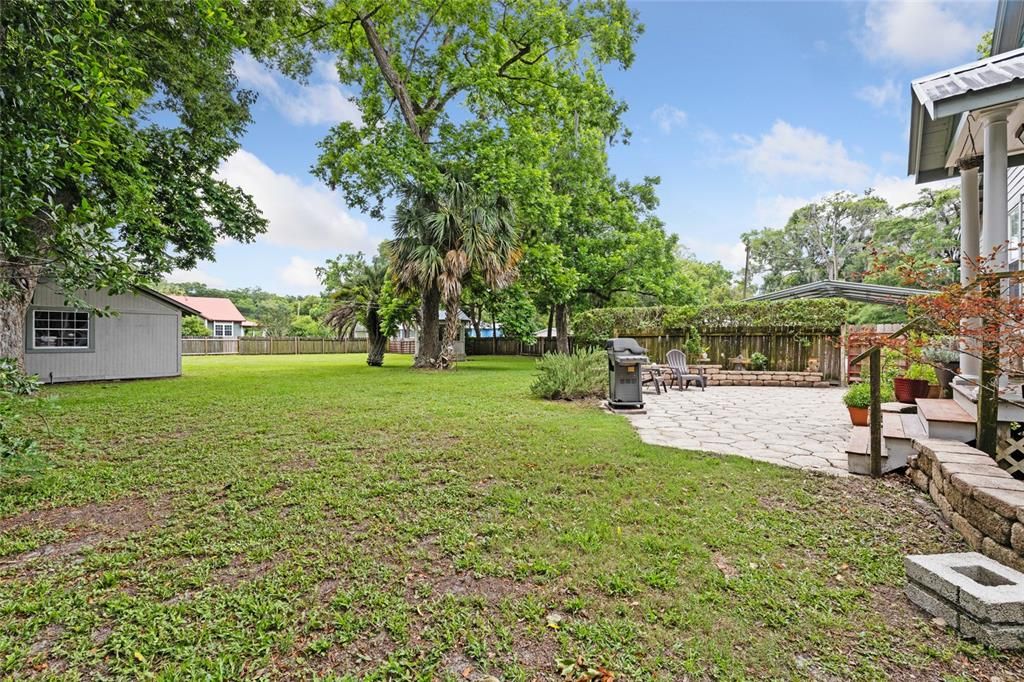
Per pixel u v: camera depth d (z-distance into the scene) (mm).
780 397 8523
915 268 3395
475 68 12922
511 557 2293
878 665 1566
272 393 8195
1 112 2852
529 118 13789
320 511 2881
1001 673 1532
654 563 2229
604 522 2695
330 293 16938
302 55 12297
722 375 10742
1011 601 1640
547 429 5184
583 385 7719
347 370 13695
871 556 2301
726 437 4973
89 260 3074
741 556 2307
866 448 3695
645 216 19031
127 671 1530
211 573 2154
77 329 10867
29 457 3057
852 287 11539
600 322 12891
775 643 1675
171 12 8000
